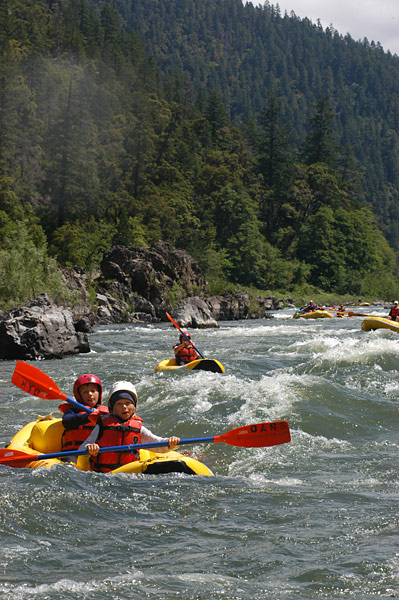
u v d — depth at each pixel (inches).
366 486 240.4
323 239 3981.3
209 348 814.5
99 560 165.6
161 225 3302.2
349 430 340.8
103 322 1494.8
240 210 3863.2
